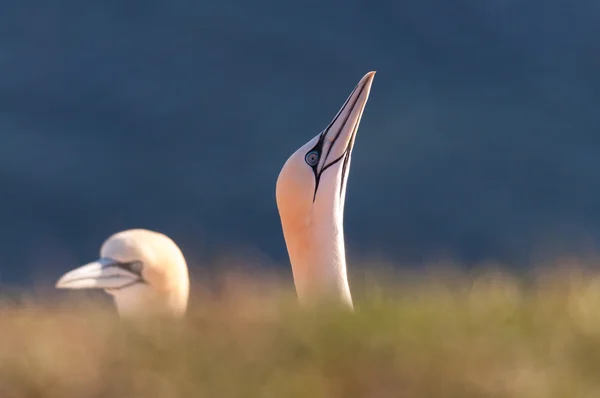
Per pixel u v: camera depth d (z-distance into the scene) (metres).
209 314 11.51
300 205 15.90
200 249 52.19
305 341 10.46
